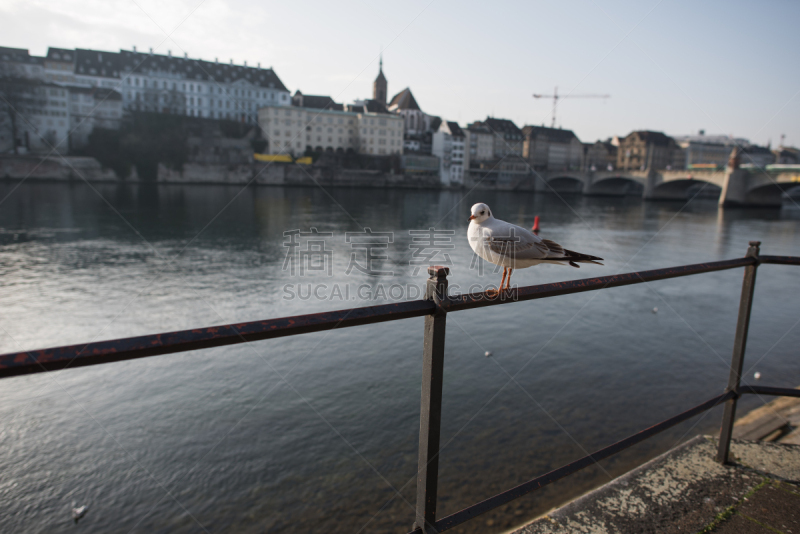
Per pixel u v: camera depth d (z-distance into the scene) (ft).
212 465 23.27
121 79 285.43
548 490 21.56
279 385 31.17
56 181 229.45
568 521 8.24
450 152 364.58
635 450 24.80
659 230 128.57
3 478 21.86
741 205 213.66
